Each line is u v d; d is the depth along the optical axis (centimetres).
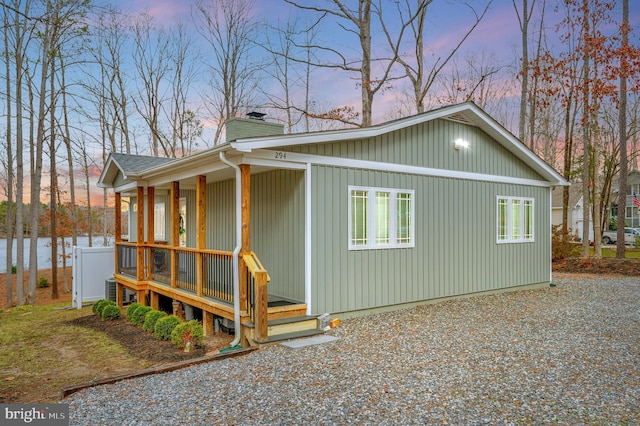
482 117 966
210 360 555
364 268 788
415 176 876
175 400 420
